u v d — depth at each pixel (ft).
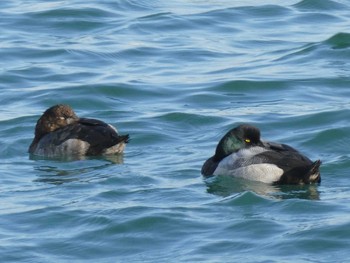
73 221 49.73
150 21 91.35
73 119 63.21
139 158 60.44
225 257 45.16
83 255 46.26
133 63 81.51
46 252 46.55
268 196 51.93
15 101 73.05
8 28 89.81
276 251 45.62
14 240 47.78
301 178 53.06
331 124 65.72
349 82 75.15
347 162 57.52
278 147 55.31
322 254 45.24
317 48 82.94
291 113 68.28
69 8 93.76
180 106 71.41
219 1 97.66
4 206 51.96
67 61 81.76
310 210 49.93
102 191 53.72
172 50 84.12
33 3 97.14
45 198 53.01
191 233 47.91
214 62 81.25
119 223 48.93
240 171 54.29
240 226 48.21
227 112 69.36
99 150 60.80
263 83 74.90
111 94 73.82
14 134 66.18
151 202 51.83
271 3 96.27
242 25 90.79
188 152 61.52
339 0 96.32
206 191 53.36
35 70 79.51
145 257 45.70
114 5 95.50
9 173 58.03
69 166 59.21
